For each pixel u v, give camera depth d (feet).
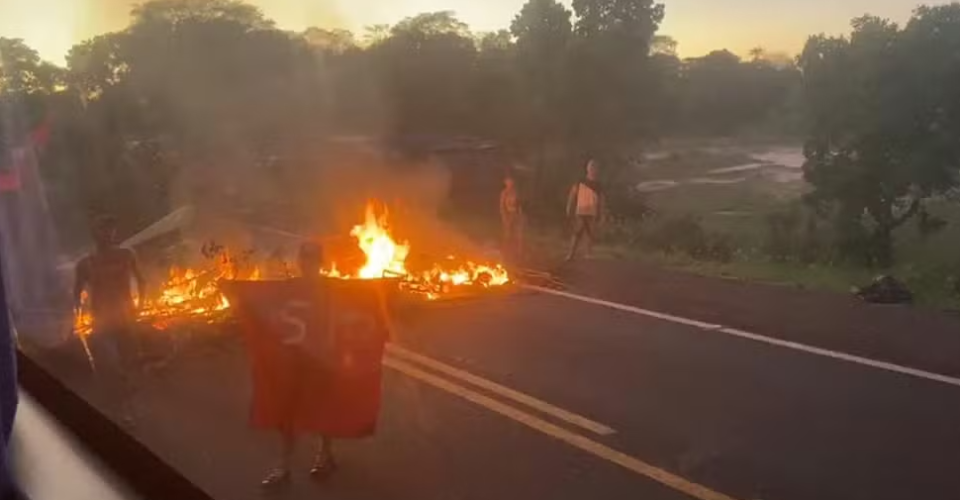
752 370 17.79
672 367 17.85
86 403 11.55
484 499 10.76
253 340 11.68
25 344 14.03
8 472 8.33
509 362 18.10
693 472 12.08
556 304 24.91
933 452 12.76
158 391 13.38
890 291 21.89
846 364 18.10
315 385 11.60
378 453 12.50
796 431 14.08
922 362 17.85
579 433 13.87
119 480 9.18
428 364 18.20
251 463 11.40
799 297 23.27
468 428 13.94
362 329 11.72
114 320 15.05
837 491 11.68
